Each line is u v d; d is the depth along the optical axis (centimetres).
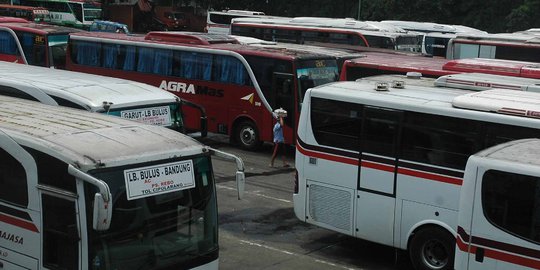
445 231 972
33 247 695
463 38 2638
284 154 1803
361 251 1130
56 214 667
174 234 707
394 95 1045
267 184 1559
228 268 1020
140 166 677
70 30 2631
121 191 660
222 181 1558
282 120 1730
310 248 1133
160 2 6912
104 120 808
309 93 1104
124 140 716
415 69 1805
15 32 2588
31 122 766
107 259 650
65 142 688
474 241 768
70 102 1188
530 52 2475
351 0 5616
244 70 1909
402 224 1015
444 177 968
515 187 739
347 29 3120
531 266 732
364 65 1920
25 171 695
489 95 1010
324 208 1098
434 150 978
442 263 984
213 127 1997
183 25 6806
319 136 1094
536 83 1176
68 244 655
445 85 1170
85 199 638
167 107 1270
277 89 1852
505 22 4991
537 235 727
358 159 1049
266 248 1120
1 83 1277
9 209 717
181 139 755
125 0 6700
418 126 992
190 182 724
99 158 655
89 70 2247
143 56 2119
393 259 1101
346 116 1061
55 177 666
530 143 823
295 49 2003
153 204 687
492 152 784
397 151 1010
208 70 1984
